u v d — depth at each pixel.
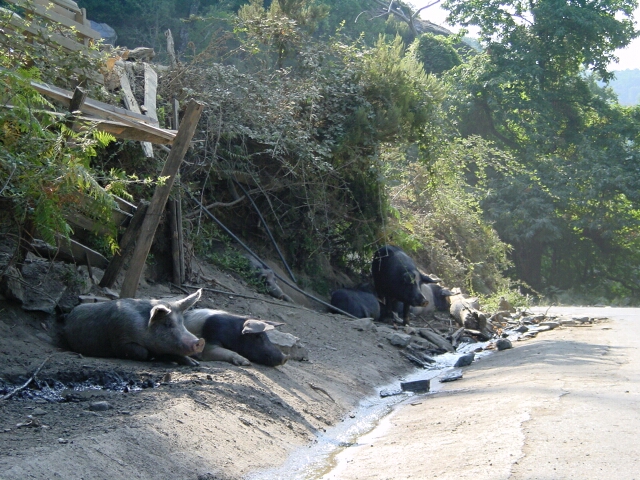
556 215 35.84
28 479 4.65
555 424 6.74
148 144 11.61
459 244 23.89
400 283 15.87
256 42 16.56
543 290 38.00
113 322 8.66
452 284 21.47
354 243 17.09
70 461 5.04
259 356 9.31
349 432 7.88
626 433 6.36
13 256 8.34
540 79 39.09
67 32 11.02
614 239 38.78
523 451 5.95
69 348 8.88
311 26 17.45
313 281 16.62
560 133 39.38
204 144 13.80
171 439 5.93
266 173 15.39
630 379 9.00
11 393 6.82
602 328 15.44
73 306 9.42
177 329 8.61
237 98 14.16
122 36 31.14
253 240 15.77
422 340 14.15
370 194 17.28
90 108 8.78
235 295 12.58
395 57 16.91
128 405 6.62
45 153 7.55
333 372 10.12
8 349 8.05
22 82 7.40
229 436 6.48
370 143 15.92
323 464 6.55
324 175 15.94
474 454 6.09
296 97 14.77
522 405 7.66
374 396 9.87
